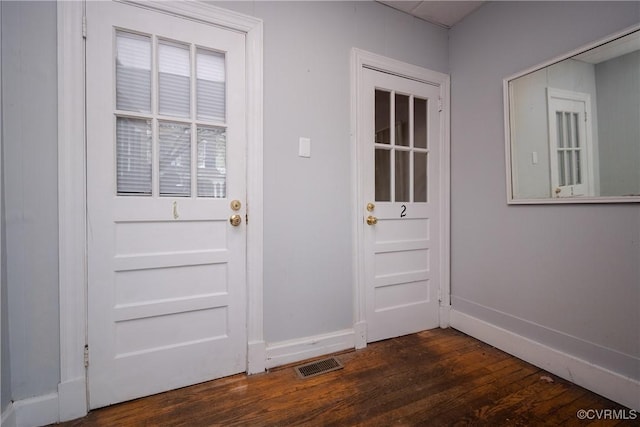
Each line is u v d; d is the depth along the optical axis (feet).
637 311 4.21
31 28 3.87
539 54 5.41
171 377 4.72
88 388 4.23
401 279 6.79
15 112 3.80
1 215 3.67
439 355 5.88
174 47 4.77
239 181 5.14
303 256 5.65
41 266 3.96
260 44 5.20
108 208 4.32
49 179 3.98
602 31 4.55
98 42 4.23
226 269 5.08
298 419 4.07
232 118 5.08
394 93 6.68
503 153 6.07
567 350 5.01
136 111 4.54
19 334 3.85
